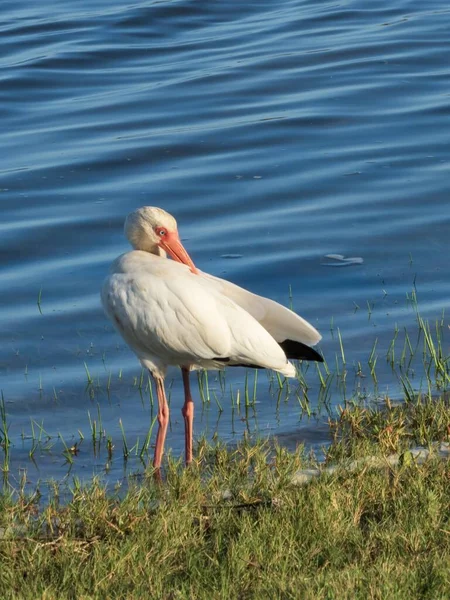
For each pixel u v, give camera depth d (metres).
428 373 12.47
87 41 29.25
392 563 7.11
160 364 10.62
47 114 23.52
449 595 6.76
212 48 28.58
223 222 17.70
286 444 10.98
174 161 20.48
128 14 31.91
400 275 15.70
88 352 13.86
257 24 31.11
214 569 7.30
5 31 30.39
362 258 16.28
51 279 15.90
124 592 7.05
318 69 26.09
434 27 29.77
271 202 18.42
